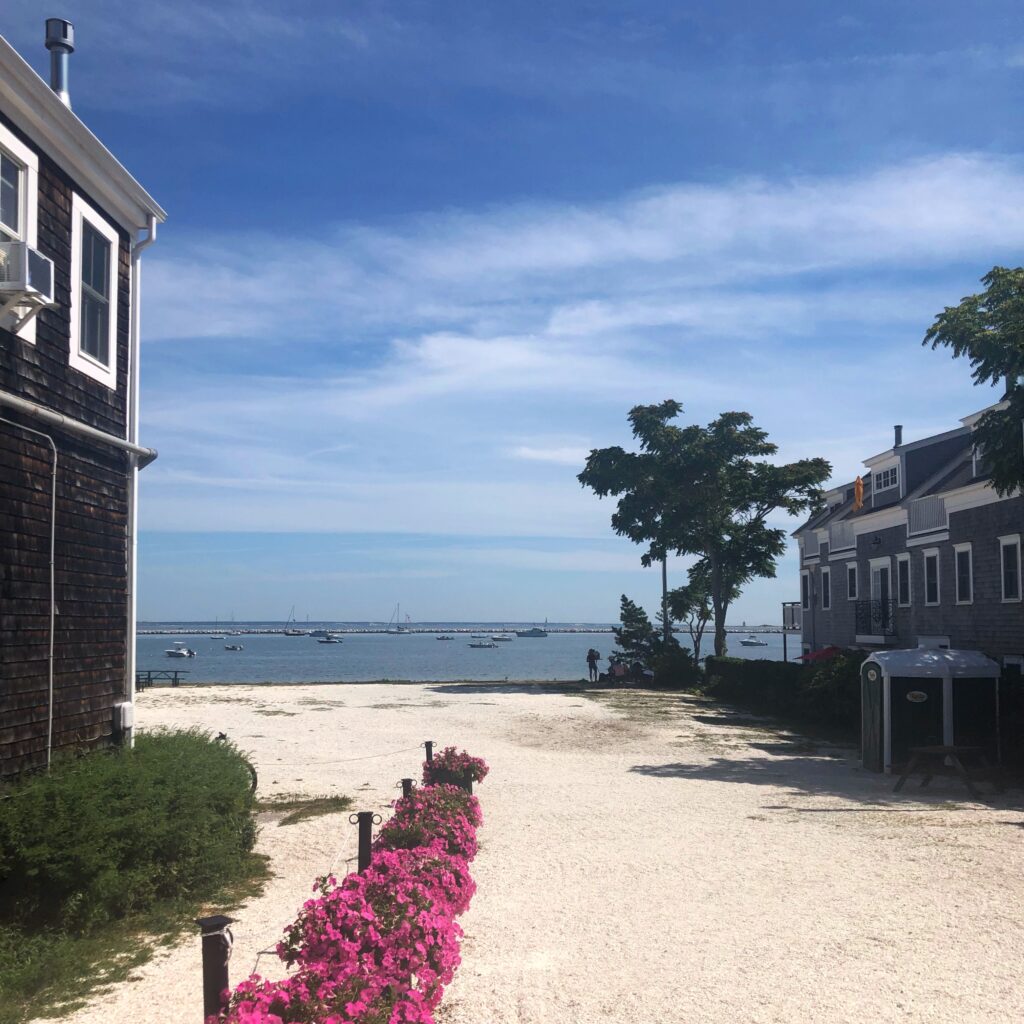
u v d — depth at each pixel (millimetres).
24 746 9094
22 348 9242
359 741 20562
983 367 18500
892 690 17312
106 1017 5758
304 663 108562
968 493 26297
